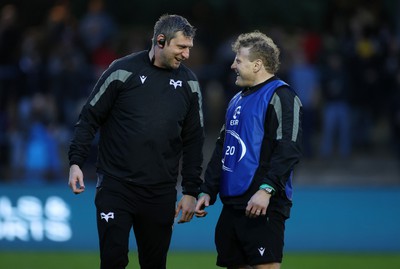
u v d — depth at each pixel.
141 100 23.59
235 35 60.31
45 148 47.44
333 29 59.75
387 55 53.09
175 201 24.28
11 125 48.44
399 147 52.00
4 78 49.25
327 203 41.44
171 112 23.70
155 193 23.83
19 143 48.03
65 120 49.22
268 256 22.81
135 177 23.62
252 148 22.73
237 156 23.00
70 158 23.86
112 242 23.58
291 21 65.50
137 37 59.03
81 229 40.91
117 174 23.69
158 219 24.06
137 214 23.94
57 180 47.69
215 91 55.47
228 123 23.45
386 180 50.91
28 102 48.62
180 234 40.75
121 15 66.88
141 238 24.47
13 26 51.25
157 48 23.50
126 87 23.59
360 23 53.88
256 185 22.77
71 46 51.12
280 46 51.09
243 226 23.03
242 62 23.09
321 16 65.56
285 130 22.42
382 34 53.84
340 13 59.44
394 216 41.50
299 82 50.81
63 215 40.97
